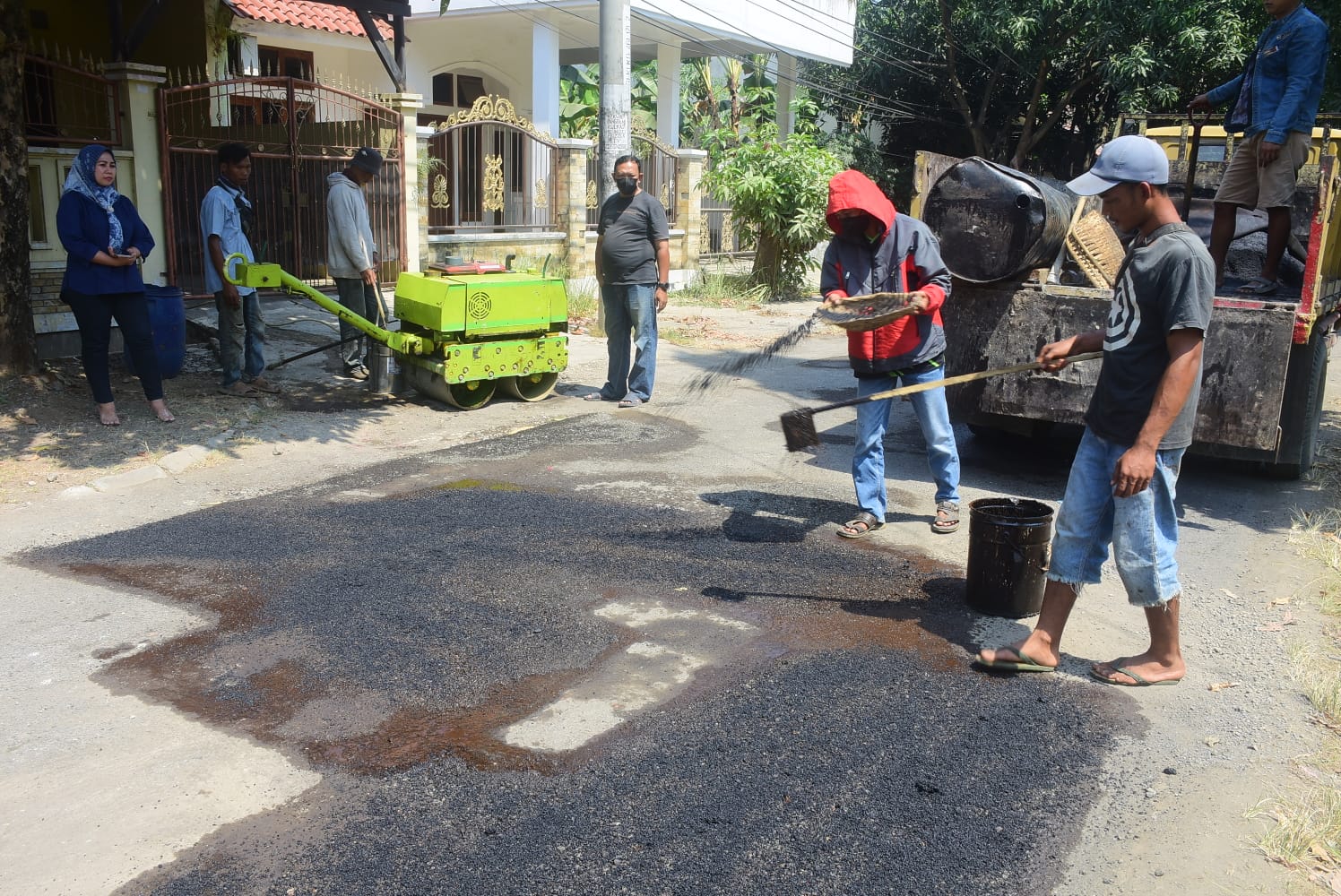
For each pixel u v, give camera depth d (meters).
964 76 26.66
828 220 5.23
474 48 20.42
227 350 8.21
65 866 2.92
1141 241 3.71
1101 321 6.09
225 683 3.95
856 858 2.98
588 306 13.94
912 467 7.08
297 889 2.83
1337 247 6.35
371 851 2.98
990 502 4.86
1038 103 25.44
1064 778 3.41
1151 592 3.87
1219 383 5.85
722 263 19.52
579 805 3.20
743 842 3.04
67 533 5.57
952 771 3.42
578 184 15.71
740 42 21.53
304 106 14.16
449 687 3.91
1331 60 7.82
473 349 8.02
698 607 4.66
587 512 5.93
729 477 6.71
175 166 10.83
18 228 7.73
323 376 9.11
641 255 8.37
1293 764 3.52
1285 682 4.09
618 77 11.36
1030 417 6.37
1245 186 6.55
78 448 6.86
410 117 12.86
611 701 3.83
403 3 12.70
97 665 4.10
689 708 3.78
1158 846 3.08
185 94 13.20
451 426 7.87
